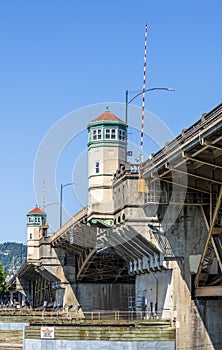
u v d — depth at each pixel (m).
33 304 148.00
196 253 57.81
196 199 56.44
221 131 41.56
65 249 96.06
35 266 105.88
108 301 97.19
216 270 59.12
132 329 50.31
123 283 97.75
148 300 63.12
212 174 50.25
